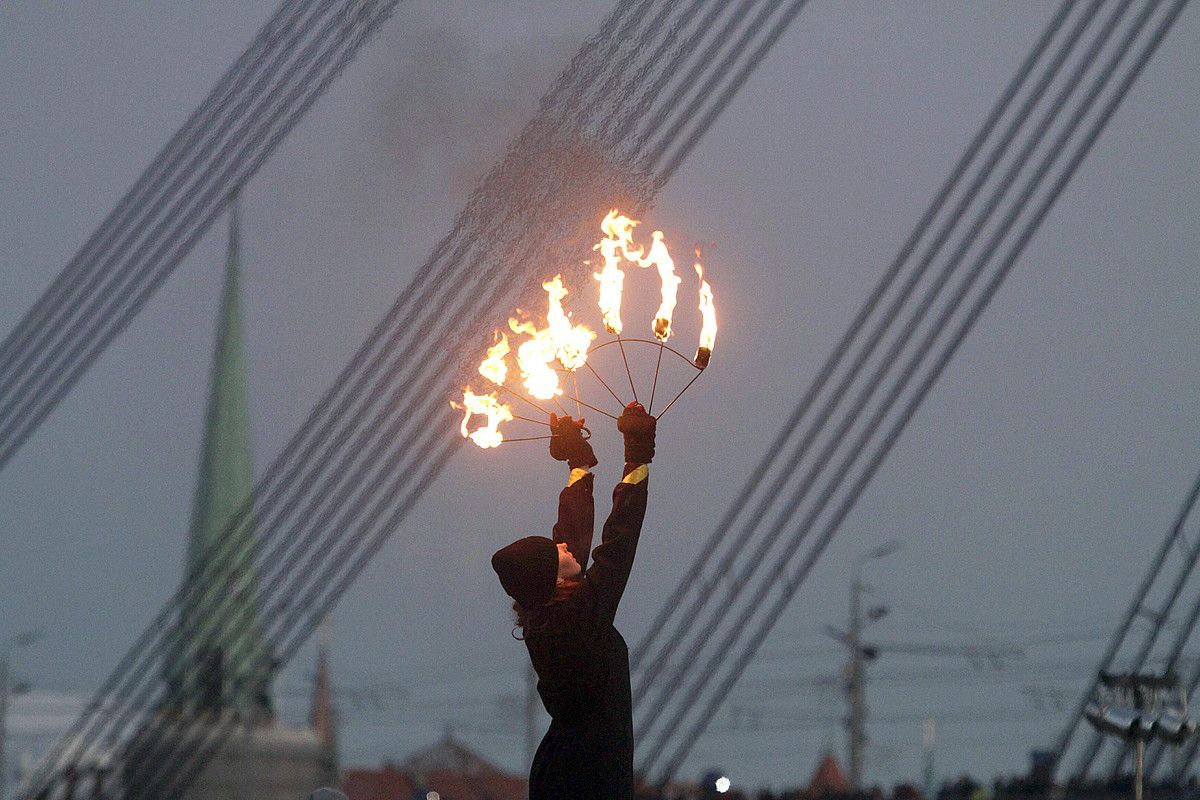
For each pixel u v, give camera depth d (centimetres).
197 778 5662
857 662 5062
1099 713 1415
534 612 641
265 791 6178
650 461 656
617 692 639
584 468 690
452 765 8456
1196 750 2780
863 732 5075
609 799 631
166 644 3738
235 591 3406
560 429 691
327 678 6606
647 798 3036
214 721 5125
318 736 6519
